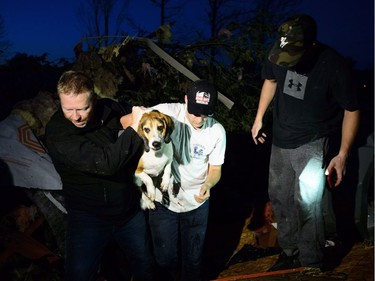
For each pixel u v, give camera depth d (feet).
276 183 11.50
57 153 8.08
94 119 8.45
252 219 15.69
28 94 19.66
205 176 9.97
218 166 9.95
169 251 10.39
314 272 11.02
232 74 19.13
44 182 11.35
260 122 11.94
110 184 8.37
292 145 10.80
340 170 10.32
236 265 13.39
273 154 11.41
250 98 18.99
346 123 10.21
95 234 8.61
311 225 10.79
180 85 17.34
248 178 18.70
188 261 10.57
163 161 9.32
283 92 10.69
